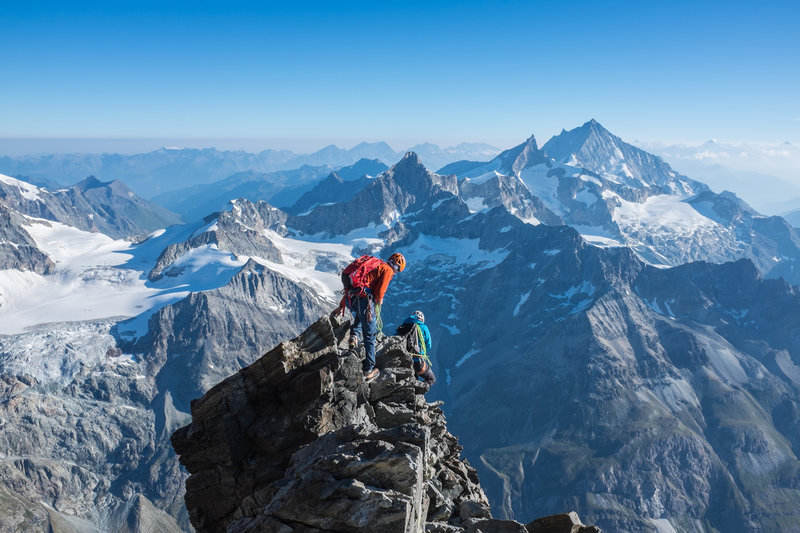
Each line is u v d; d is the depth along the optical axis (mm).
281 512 9133
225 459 12250
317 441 10859
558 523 11570
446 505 12102
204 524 12367
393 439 10125
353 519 8602
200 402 12617
